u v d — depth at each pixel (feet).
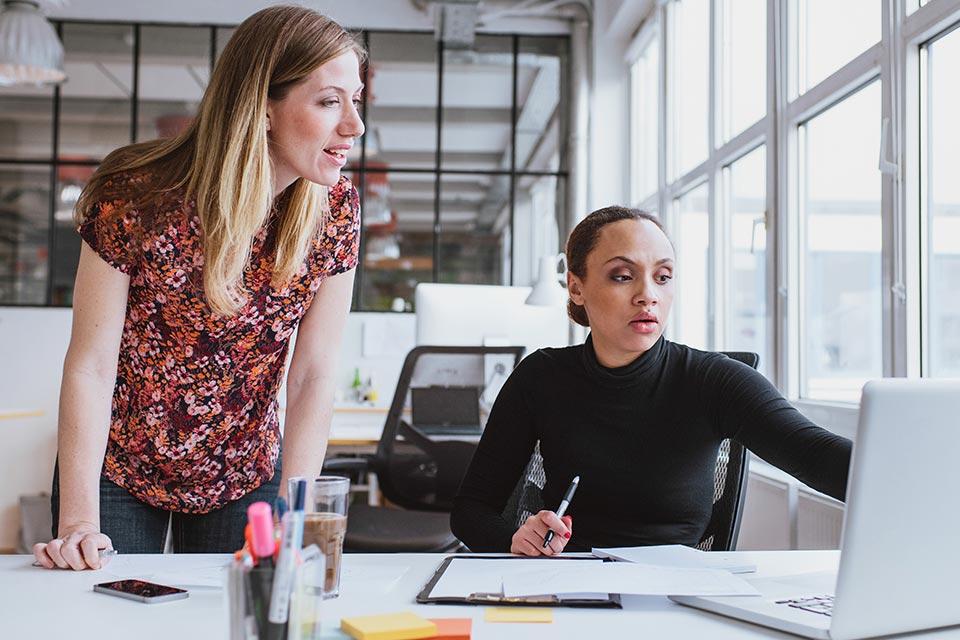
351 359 19.79
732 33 13.55
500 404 5.33
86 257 4.43
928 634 3.10
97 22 19.85
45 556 3.95
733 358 5.59
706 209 14.83
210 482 5.08
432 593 3.43
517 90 20.63
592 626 3.10
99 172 4.40
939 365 8.04
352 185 4.90
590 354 5.02
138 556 4.20
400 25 20.27
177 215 4.34
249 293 4.59
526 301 11.03
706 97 14.83
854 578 2.88
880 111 9.11
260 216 4.27
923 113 8.27
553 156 20.68
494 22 20.49
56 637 2.95
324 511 3.49
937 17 7.73
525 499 5.41
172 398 4.80
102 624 3.10
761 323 12.17
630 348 4.81
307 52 4.16
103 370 4.47
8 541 15.87
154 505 5.06
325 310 5.03
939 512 2.97
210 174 4.24
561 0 19.48
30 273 19.98
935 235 8.12
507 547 4.80
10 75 15.99
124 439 4.90
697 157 15.37
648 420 4.93
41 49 15.62
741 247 13.12
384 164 20.51
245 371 4.88
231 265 4.33
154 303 4.58
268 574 2.40
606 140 19.66
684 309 16.03
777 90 11.21
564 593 3.40
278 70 4.18
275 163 4.39
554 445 5.09
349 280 5.06
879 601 2.94
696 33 15.46
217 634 2.98
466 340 10.80
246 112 4.17
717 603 3.28
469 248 20.57
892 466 2.87
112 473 4.93
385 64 20.44
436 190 20.58
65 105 20.06
